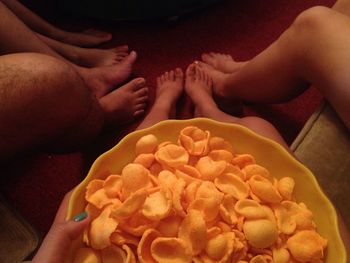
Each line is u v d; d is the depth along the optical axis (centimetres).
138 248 32
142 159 39
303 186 39
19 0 81
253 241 34
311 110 73
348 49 44
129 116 70
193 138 41
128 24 80
